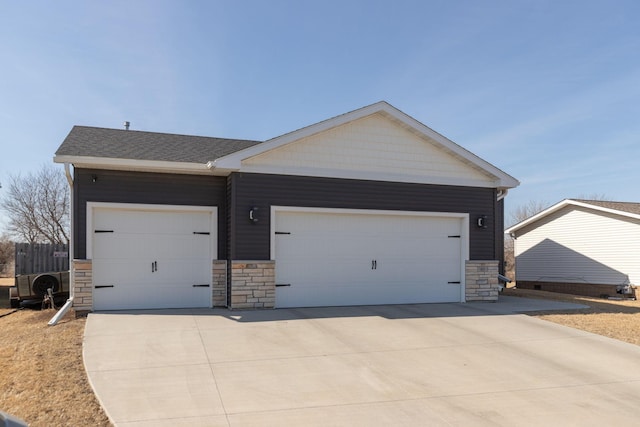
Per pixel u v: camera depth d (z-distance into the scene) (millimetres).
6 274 31719
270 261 11117
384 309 11383
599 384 6566
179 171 10984
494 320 10305
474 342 8469
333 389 6090
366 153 12148
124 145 11680
